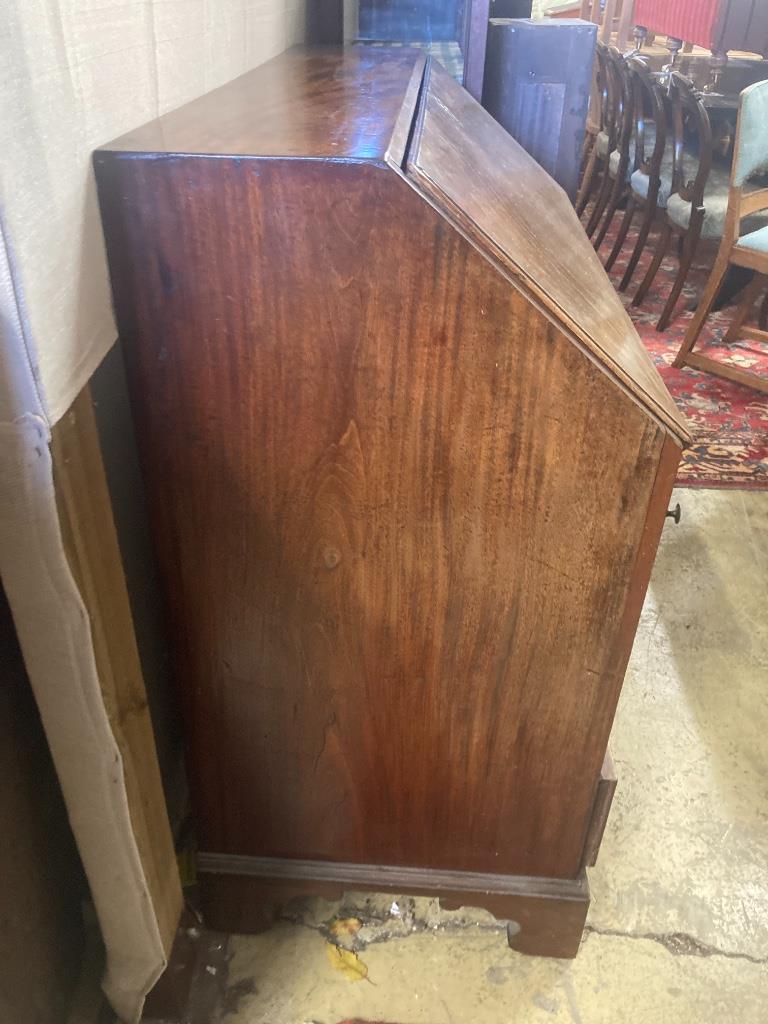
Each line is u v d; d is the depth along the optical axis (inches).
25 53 19.3
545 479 28.1
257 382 26.6
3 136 18.5
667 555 74.4
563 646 32.3
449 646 32.6
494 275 24.2
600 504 28.5
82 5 22.4
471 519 29.2
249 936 43.3
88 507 25.0
